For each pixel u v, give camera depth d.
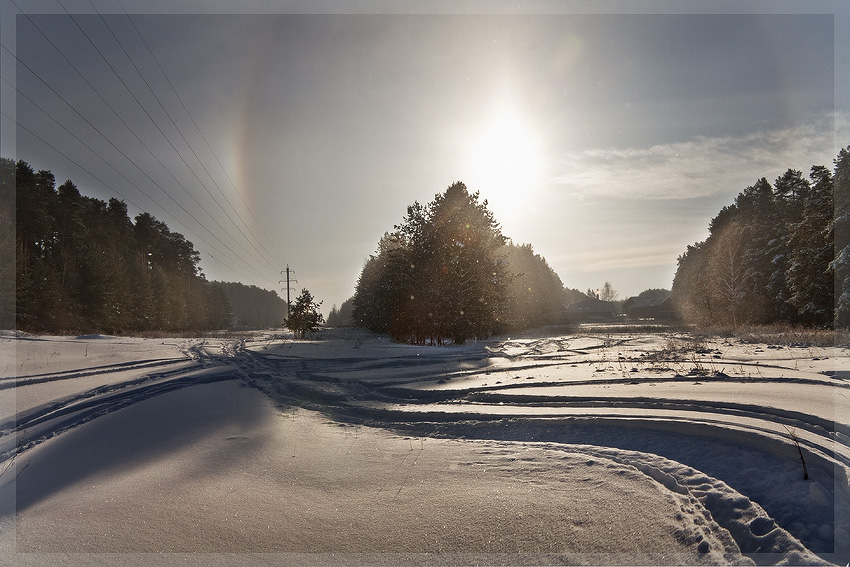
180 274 91.38
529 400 9.61
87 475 6.21
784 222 47.66
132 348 21.53
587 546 4.24
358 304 56.25
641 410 7.93
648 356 15.77
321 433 8.38
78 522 4.82
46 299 39.31
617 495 5.16
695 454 6.15
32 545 4.36
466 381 12.47
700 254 73.25
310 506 5.22
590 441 7.14
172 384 12.89
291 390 12.52
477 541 4.42
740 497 4.81
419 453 7.11
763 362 12.87
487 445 7.38
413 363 17.22
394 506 5.20
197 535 4.57
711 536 4.29
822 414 6.41
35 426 8.47
